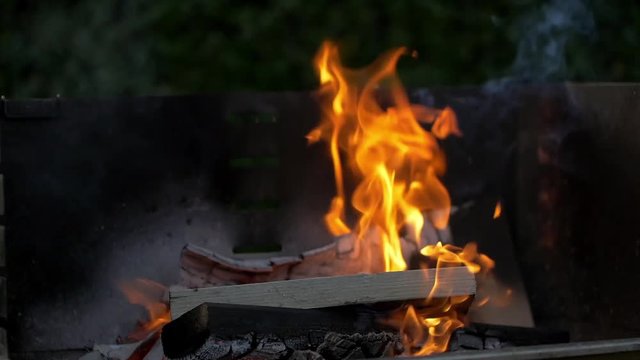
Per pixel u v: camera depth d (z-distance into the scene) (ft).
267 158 7.28
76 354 6.77
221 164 7.19
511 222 7.56
